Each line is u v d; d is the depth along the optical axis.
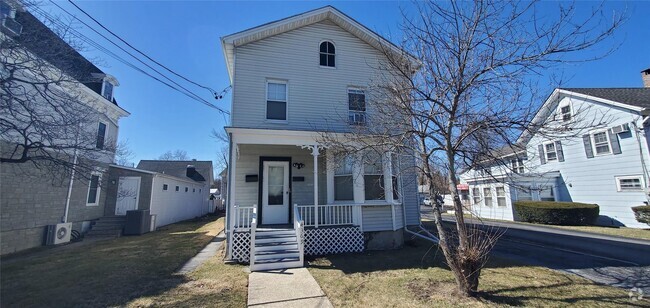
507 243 10.28
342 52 11.04
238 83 9.78
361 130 7.15
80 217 12.70
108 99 14.74
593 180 15.34
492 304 4.53
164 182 17.94
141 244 10.76
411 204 11.10
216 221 21.19
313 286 5.63
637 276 6.09
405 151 6.38
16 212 9.48
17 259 8.25
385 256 8.19
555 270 6.59
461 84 4.73
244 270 6.93
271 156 10.10
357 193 9.20
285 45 10.48
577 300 4.69
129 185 15.70
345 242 8.74
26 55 6.07
